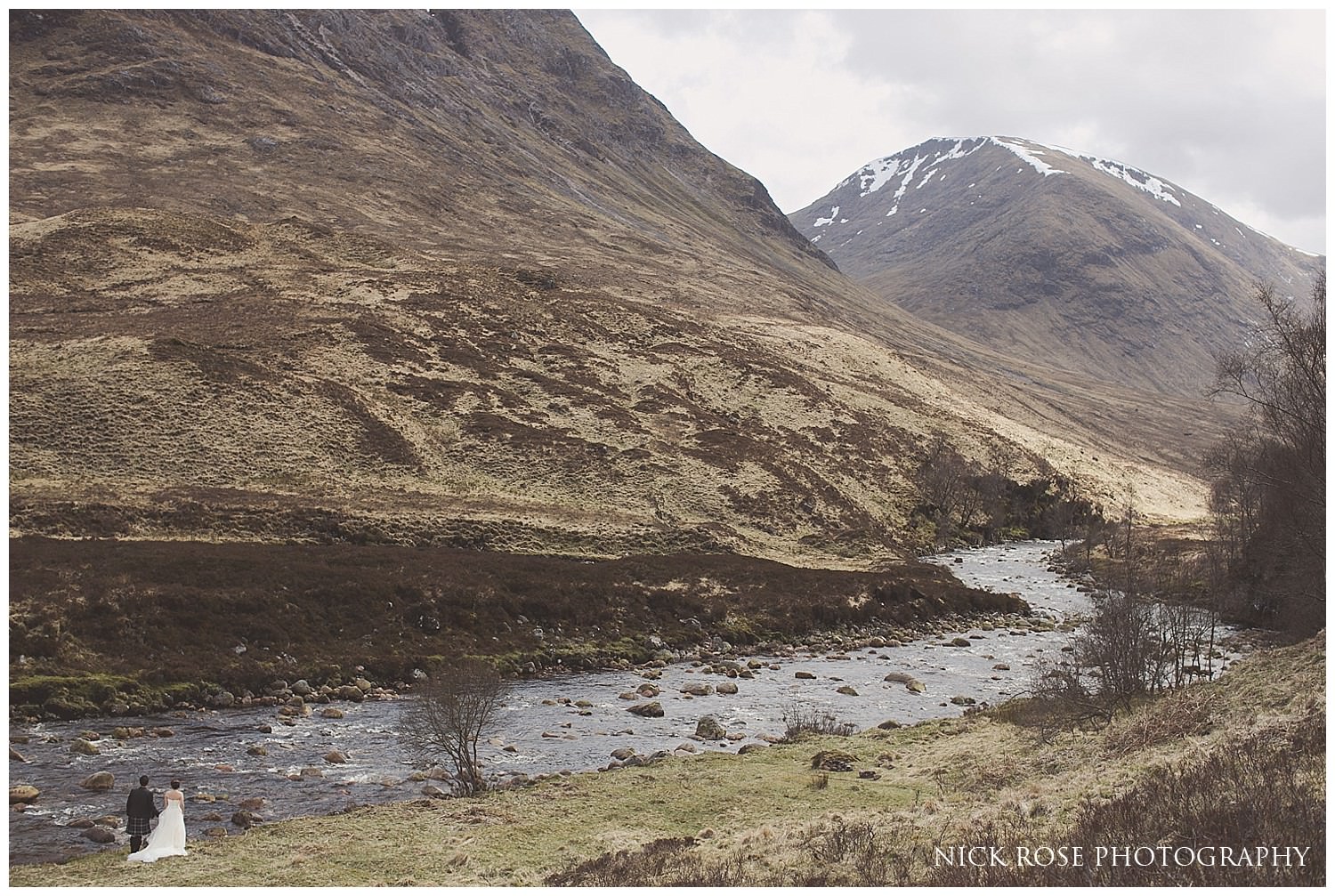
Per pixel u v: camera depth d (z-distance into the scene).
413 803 26.75
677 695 44.59
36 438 72.12
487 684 29.95
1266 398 45.94
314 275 131.50
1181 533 111.88
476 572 57.47
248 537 62.84
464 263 160.38
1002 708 37.53
